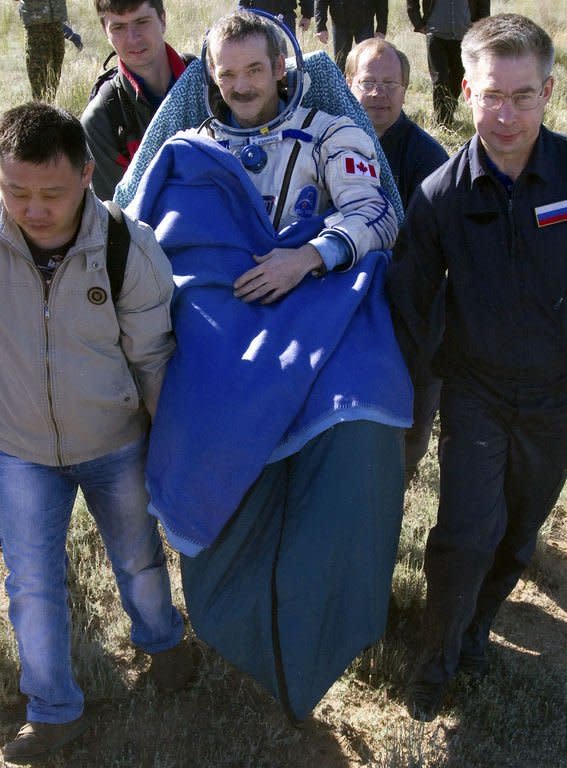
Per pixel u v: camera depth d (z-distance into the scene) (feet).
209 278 10.60
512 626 13.38
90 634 12.71
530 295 10.05
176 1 49.85
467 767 11.13
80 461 10.35
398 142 13.06
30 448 10.14
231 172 10.78
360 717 11.73
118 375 10.07
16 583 10.38
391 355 10.27
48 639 10.45
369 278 10.68
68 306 9.46
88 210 9.29
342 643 10.24
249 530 10.25
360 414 9.76
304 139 11.07
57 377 9.71
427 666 11.36
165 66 13.80
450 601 10.94
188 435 9.91
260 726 11.57
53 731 10.75
